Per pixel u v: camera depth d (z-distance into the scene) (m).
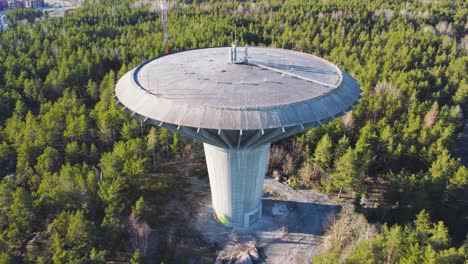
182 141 52.53
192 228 41.78
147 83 34.09
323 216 43.78
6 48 83.38
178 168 52.44
